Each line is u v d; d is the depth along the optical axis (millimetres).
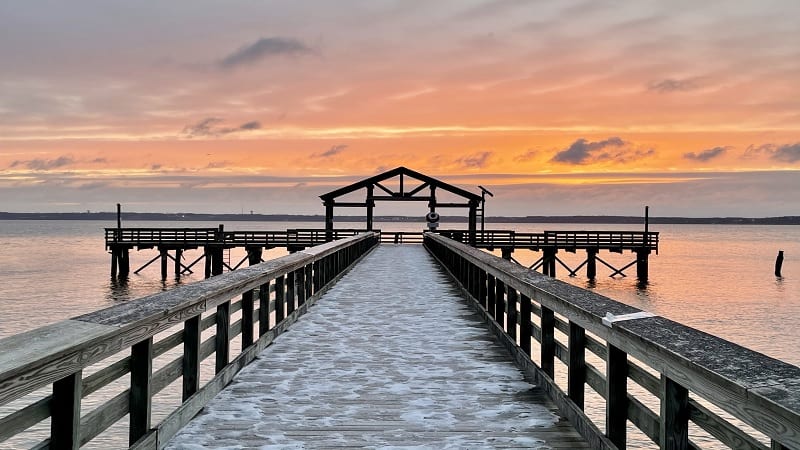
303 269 10586
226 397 5395
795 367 2432
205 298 4758
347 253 18688
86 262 59031
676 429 2939
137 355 3865
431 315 10117
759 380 2252
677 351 2725
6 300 30578
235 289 5938
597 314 3822
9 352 2672
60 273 46219
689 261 66812
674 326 3344
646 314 3672
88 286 37562
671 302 31406
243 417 4867
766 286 39719
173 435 4375
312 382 5941
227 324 5820
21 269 49938
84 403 11297
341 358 6980
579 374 4746
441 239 17766
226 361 5840
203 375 12539
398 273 18047
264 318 7715
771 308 29109
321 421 4801
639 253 41469
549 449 4223
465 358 7004
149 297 4422
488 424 4750
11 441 9969
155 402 10836
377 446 4281
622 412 3805
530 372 6156
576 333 4746
